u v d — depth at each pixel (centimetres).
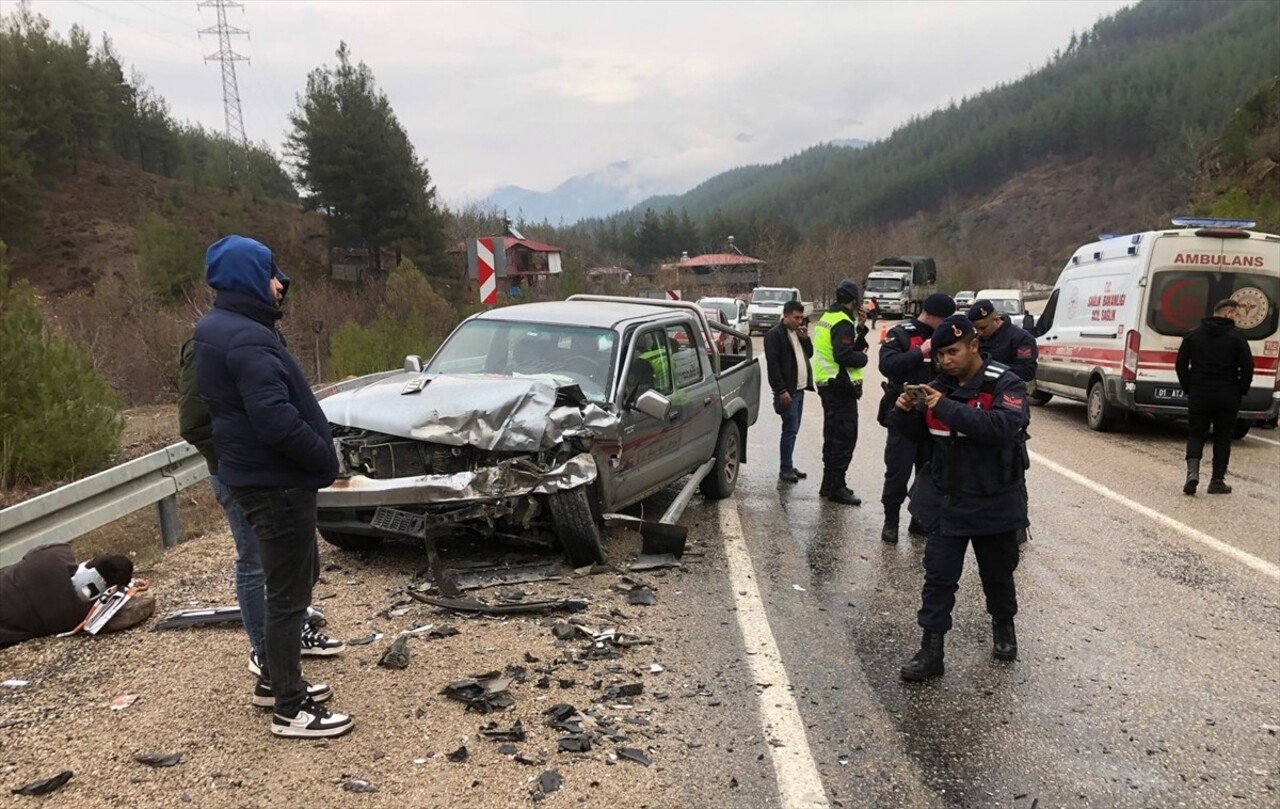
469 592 520
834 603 536
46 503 502
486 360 652
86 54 6575
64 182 6162
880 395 1608
